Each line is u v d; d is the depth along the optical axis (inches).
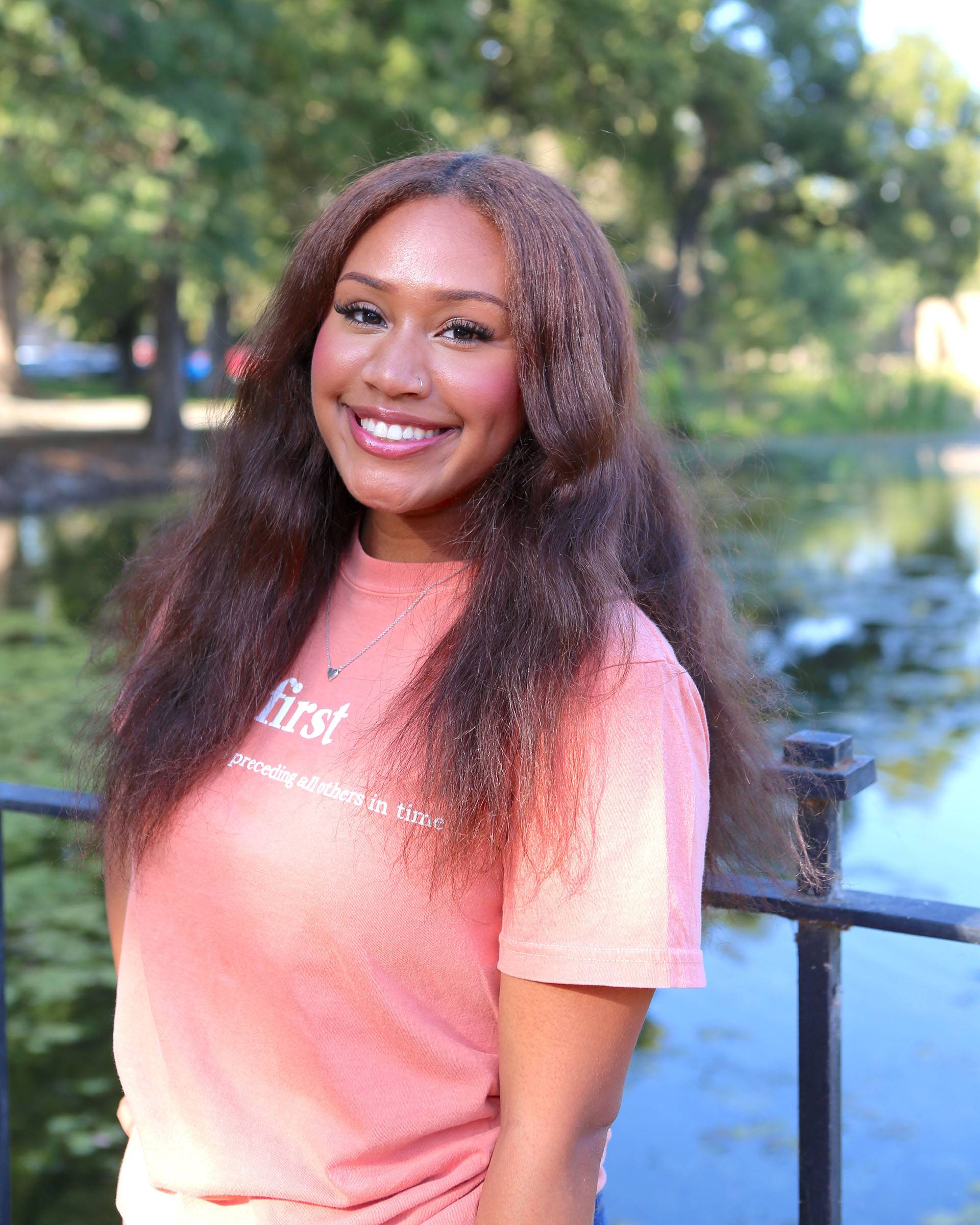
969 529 582.6
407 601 44.8
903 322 1991.9
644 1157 114.4
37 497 619.5
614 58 885.2
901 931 44.8
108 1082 127.5
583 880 37.3
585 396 41.9
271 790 42.6
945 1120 119.0
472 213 42.3
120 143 621.3
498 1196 38.3
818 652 320.8
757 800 46.4
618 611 40.1
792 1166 112.1
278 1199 41.4
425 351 42.5
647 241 1171.9
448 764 39.2
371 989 40.5
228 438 50.9
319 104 715.4
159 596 53.3
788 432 1248.8
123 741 48.1
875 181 1199.6
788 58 1142.3
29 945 154.9
